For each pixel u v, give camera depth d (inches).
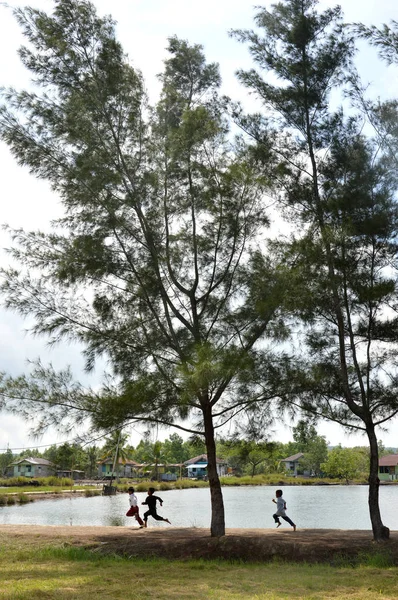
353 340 685.9
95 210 693.3
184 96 794.2
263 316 668.1
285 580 475.5
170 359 683.4
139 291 693.3
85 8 714.2
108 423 635.5
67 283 668.1
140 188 713.0
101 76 719.7
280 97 753.0
